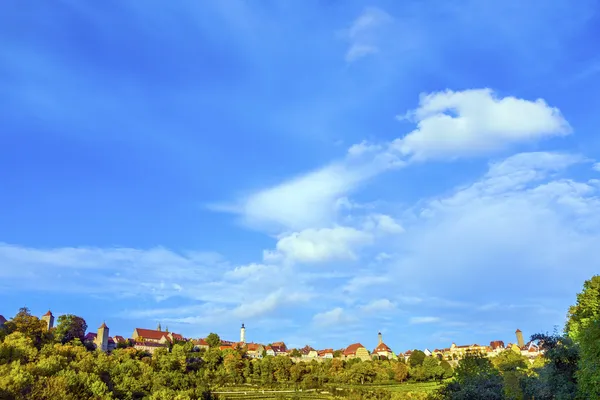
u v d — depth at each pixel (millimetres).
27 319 156500
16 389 86312
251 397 163000
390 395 154625
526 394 55250
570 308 88812
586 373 45375
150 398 122375
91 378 110000
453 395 58938
